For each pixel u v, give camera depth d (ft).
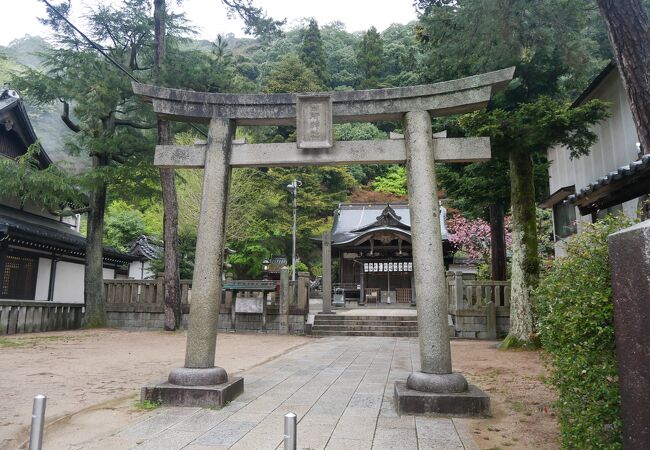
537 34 32.99
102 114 51.21
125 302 57.62
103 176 52.80
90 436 14.51
